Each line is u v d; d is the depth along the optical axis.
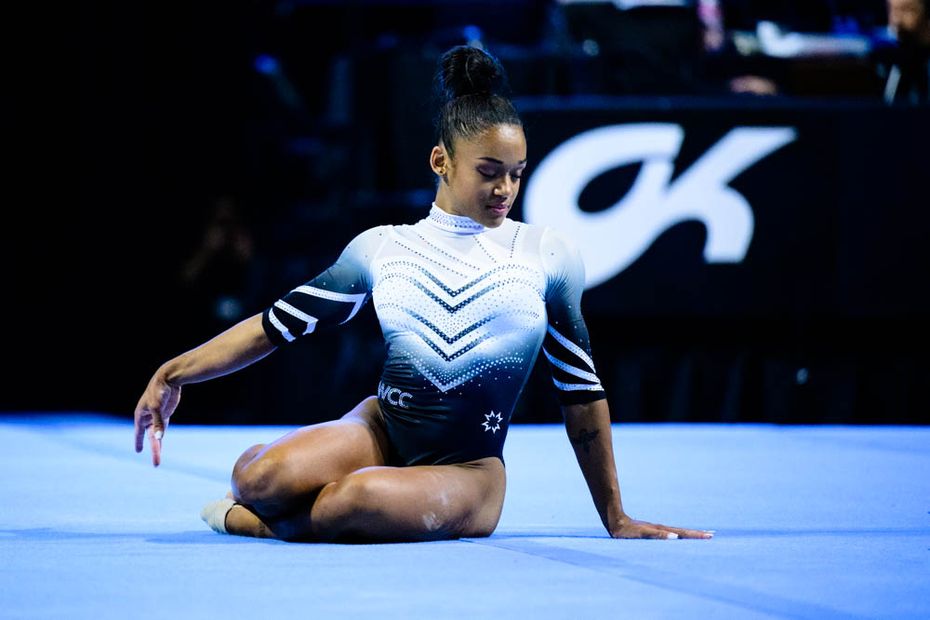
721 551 8.14
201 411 23.62
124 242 27.36
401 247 9.35
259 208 26.83
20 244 26.97
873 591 6.73
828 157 20.81
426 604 6.31
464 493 8.72
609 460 9.12
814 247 20.91
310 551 8.12
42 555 7.96
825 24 23.38
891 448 16.11
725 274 20.94
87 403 26.34
